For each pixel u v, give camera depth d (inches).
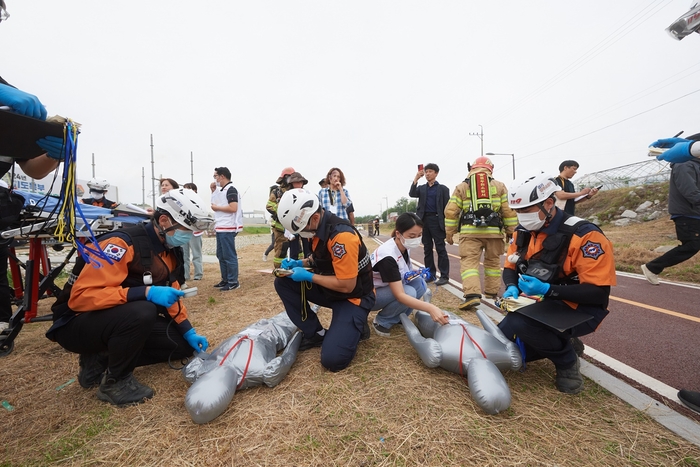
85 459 69.5
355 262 100.7
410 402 84.0
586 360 107.7
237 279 224.4
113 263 86.9
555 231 91.0
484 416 78.7
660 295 190.1
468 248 164.4
